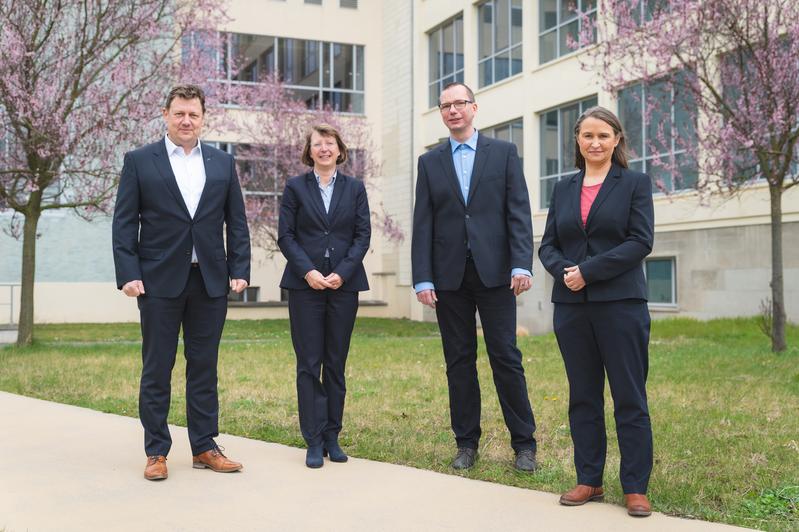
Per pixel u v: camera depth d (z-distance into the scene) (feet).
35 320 63.46
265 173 66.13
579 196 12.90
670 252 49.11
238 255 15.43
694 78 36.32
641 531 11.15
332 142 16.03
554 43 59.88
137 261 14.67
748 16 33.06
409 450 16.29
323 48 78.23
